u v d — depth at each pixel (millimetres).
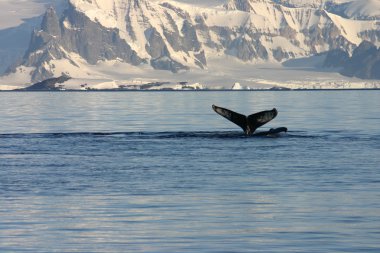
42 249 113188
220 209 141375
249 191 160250
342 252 109750
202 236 121000
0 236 121500
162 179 176875
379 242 115562
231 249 112625
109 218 134250
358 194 155625
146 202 148375
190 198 152500
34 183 171625
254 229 125375
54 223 130375
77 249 113188
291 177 179000
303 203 146500
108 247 114438
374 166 197375
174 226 128125
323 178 177250
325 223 129000
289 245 114562
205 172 187875
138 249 113125
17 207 143875
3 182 173250
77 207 143750
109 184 169875
